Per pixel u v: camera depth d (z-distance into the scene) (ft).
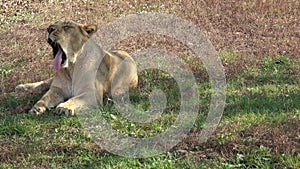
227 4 64.90
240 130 31.81
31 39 53.11
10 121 33.47
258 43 52.19
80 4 66.85
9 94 38.88
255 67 45.01
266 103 36.09
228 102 36.86
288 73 43.55
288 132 31.37
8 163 28.91
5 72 43.52
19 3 67.26
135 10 63.31
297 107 35.37
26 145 30.58
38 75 42.68
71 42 36.22
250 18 60.34
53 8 65.57
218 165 28.30
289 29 56.90
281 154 29.01
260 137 30.96
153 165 28.04
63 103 35.06
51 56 47.96
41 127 32.86
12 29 57.36
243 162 28.68
